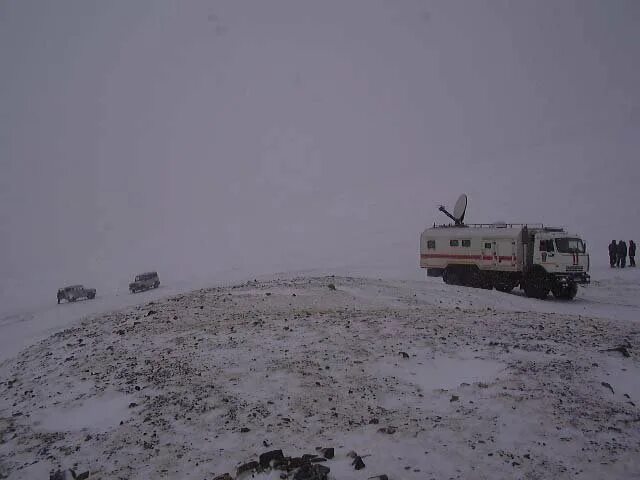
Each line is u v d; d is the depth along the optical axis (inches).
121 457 269.3
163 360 409.7
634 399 309.1
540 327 474.0
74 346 496.1
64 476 249.9
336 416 297.7
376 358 387.2
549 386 321.1
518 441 261.0
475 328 472.7
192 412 311.1
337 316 538.0
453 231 971.3
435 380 350.9
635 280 989.2
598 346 406.3
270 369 369.7
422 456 250.5
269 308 593.9
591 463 240.1
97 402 345.7
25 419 337.7
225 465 252.7
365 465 243.0
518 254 872.3
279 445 268.4
